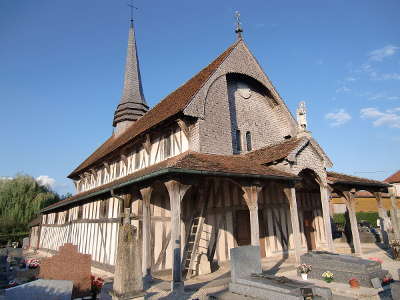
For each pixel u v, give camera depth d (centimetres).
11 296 638
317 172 1168
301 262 938
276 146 1225
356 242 1262
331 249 1134
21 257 2061
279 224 1332
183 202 1141
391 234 1509
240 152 1360
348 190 1312
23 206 3434
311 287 673
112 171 1700
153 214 1105
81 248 1598
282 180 1053
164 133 1257
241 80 1472
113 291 588
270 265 1105
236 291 725
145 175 861
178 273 766
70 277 795
